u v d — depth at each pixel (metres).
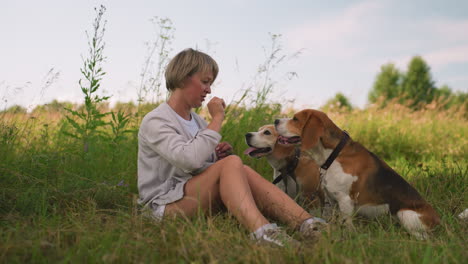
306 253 2.12
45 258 1.97
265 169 4.99
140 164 2.91
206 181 2.68
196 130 3.04
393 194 3.19
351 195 3.26
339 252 2.17
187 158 2.59
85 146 4.02
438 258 2.11
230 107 5.46
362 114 10.53
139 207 2.94
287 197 2.74
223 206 2.87
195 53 2.93
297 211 2.65
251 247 2.15
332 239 2.32
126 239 2.20
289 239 2.33
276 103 5.74
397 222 3.19
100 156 4.29
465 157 7.11
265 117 5.52
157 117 2.76
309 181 3.76
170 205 2.70
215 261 1.91
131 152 4.57
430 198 3.85
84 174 3.86
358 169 3.25
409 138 8.30
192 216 2.71
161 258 2.05
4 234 2.33
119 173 4.07
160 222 2.47
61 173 3.53
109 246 2.11
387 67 28.92
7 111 4.40
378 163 3.33
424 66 27.53
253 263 2.01
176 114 2.88
